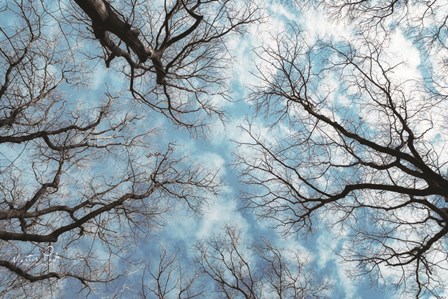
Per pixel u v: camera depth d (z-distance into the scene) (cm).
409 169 824
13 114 990
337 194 884
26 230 916
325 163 933
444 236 894
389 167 839
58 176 998
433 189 791
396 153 817
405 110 848
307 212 938
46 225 1021
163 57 988
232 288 1018
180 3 804
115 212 1020
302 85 894
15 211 860
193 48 946
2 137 932
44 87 1038
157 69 861
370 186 842
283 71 900
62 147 1036
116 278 987
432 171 785
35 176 976
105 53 870
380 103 870
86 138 1116
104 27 652
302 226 969
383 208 900
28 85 1030
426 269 910
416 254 890
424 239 884
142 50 734
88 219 913
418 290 922
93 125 1109
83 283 970
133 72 860
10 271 934
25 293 957
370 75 880
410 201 866
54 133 1014
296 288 1022
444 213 795
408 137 820
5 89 939
